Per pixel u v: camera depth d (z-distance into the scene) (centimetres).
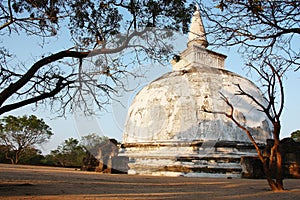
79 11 763
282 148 2273
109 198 752
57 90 770
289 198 895
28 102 782
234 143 2225
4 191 806
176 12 736
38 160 5200
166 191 1019
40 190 877
